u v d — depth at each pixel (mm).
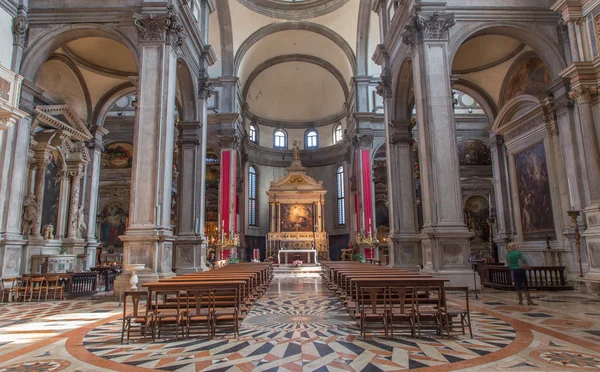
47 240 13195
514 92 15836
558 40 12039
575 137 11789
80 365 4348
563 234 12203
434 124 10906
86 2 11406
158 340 5520
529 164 14773
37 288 10172
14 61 11062
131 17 11250
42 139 13469
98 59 15086
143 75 10742
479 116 26188
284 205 28922
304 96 33938
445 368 4086
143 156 10312
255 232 31312
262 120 33438
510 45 14586
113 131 26734
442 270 10141
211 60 15906
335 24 25844
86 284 11820
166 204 10516
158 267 9820
